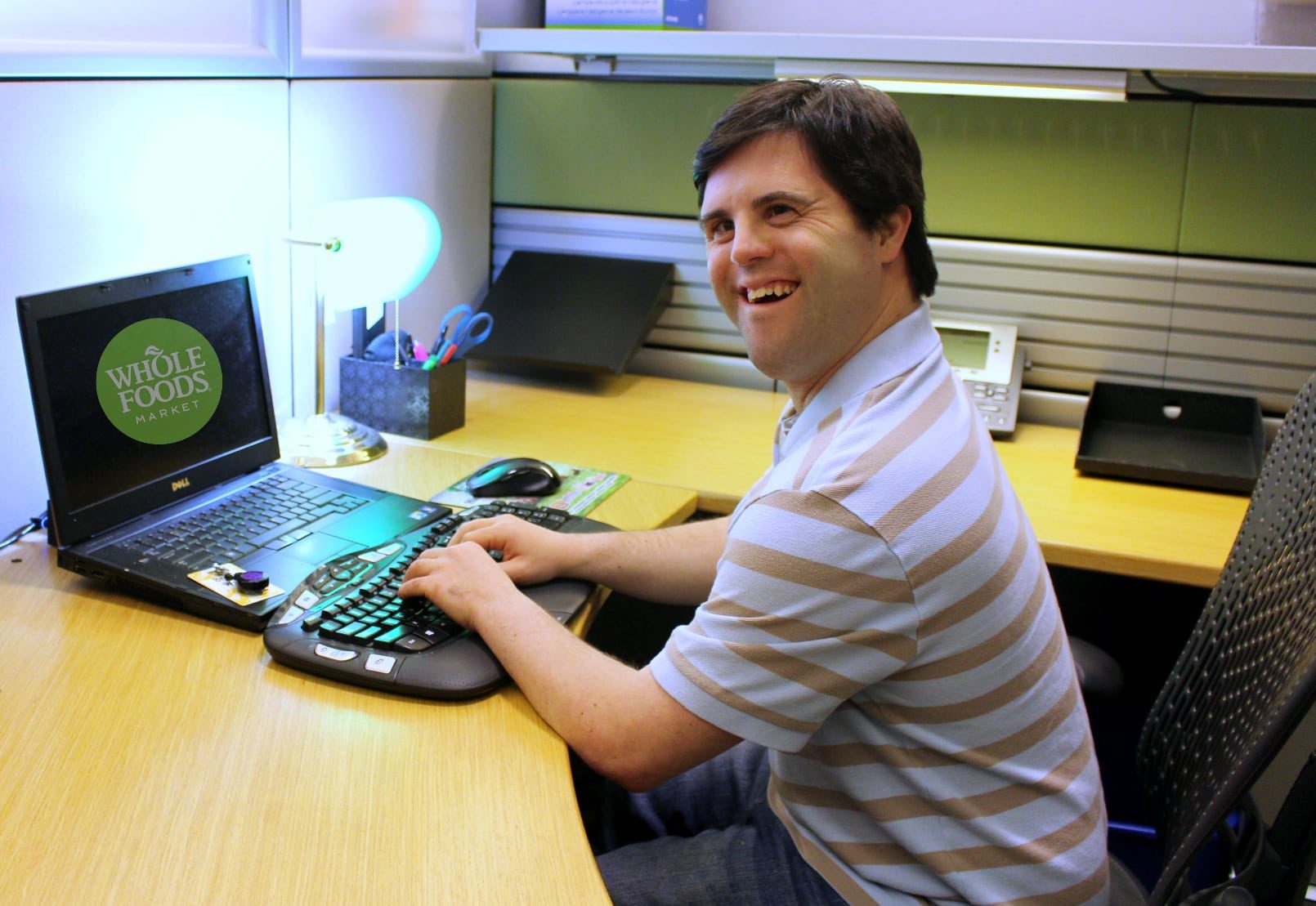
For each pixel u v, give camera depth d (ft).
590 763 3.14
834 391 3.33
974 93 5.23
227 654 3.47
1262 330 5.93
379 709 3.25
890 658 2.96
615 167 6.77
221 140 4.79
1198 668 3.90
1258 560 3.79
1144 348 6.13
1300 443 3.84
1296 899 3.28
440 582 3.62
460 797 2.88
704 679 3.04
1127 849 5.02
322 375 5.17
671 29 6.00
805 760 3.27
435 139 6.32
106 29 4.21
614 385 6.63
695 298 6.77
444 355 5.57
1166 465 5.59
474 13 6.51
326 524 4.22
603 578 4.04
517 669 3.33
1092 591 6.47
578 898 2.56
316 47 5.29
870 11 6.90
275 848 2.65
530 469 4.83
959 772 3.10
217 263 4.25
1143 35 6.57
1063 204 6.08
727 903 3.36
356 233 5.03
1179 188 5.90
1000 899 3.09
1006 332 6.27
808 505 2.97
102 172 4.27
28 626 3.56
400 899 2.52
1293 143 5.69
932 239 6.30
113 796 2.80
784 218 3.20
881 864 3.17
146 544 3.87
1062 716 3.23
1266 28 5.28
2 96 3.85
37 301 3.57
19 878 2.51
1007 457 5.73
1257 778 3.11
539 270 6.86
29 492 4.25
